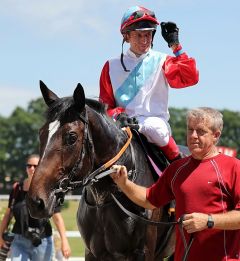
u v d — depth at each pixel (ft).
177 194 18.81
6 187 320.29
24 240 31.60
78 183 21.90
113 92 27.63
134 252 24.36
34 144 456.04
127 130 24.94
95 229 24.54
